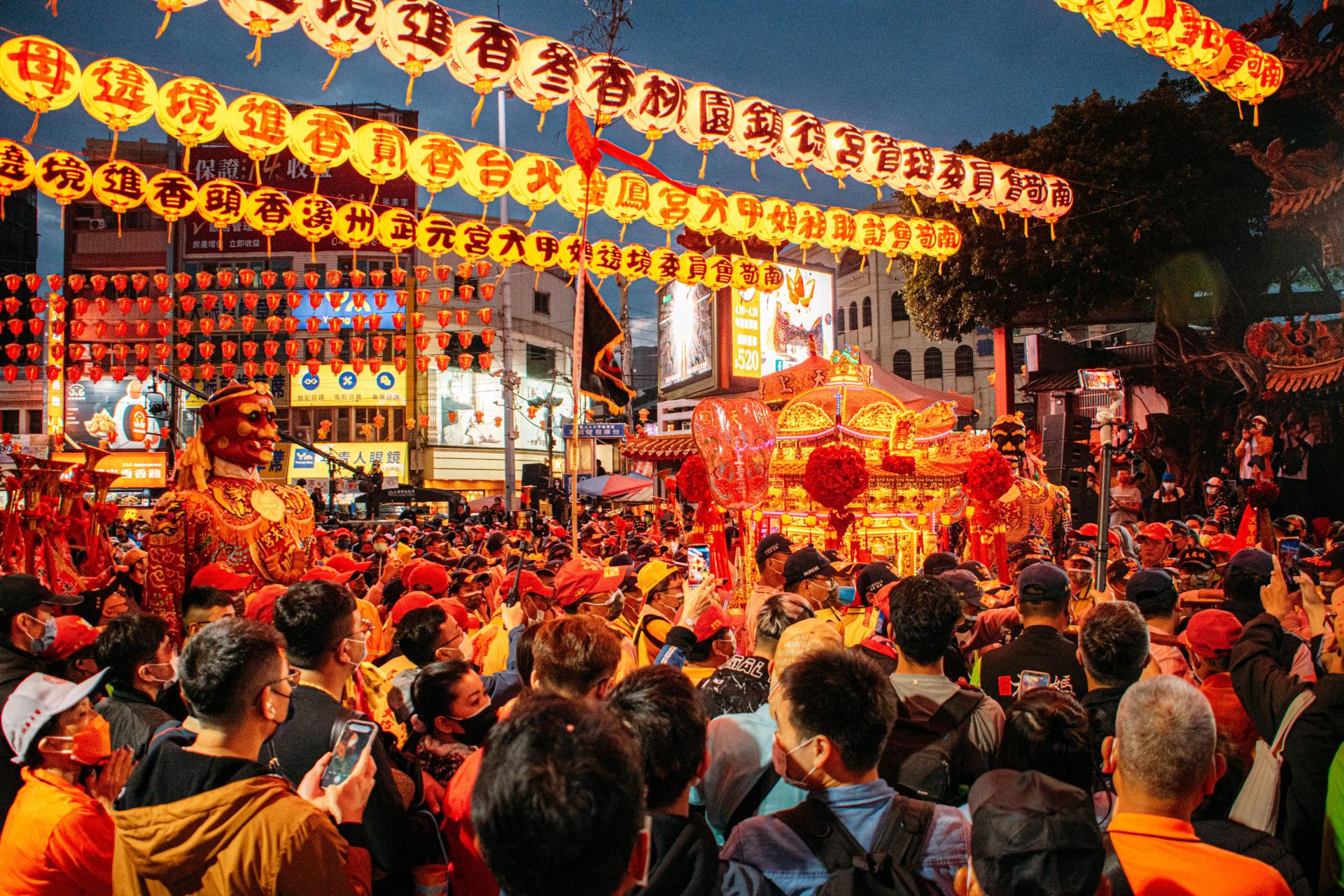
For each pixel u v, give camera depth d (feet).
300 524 26.35
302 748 10.02
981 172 37.55
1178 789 7.81
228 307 51.88
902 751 11.03
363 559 42.11
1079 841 6.18
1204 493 73.61
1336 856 10.11
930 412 34.06
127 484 124.57
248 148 27.14
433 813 10.64
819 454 29.53
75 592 27.58
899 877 7.65
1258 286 76.33
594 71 28.30
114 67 24.64
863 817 8.19
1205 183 70.18
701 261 37.24
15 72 23.61
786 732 8.56
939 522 35.86
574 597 20.42
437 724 11.25
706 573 16.48
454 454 142.72
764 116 31.12
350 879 8.33
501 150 30.76
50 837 9.32
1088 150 71.51
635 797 5.65
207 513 23.89
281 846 7.88
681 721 7.80
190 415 123.24
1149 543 32.19
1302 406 64.49
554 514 93.09
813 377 36.76
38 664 12.80
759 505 32.48
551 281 161.68
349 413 140.46
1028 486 37.93
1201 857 7.61
